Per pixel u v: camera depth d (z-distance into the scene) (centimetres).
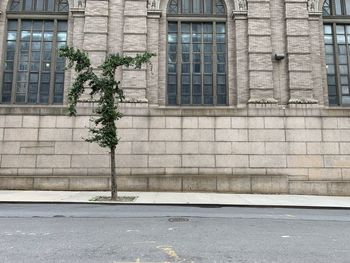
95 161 1612
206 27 1811
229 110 1658
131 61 1331
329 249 625
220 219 933
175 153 1630
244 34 1744
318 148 1641
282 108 1661
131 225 830
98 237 698
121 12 1744
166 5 1788
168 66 1772
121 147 1622
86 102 1650
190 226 825
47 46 1770
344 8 1825
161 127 1642
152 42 1731
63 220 892
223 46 1789
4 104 1711
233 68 1742
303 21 1742
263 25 1733
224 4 1805
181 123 1648
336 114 1659
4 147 1617
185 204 1212
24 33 1778
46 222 862
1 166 1603
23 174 1600
